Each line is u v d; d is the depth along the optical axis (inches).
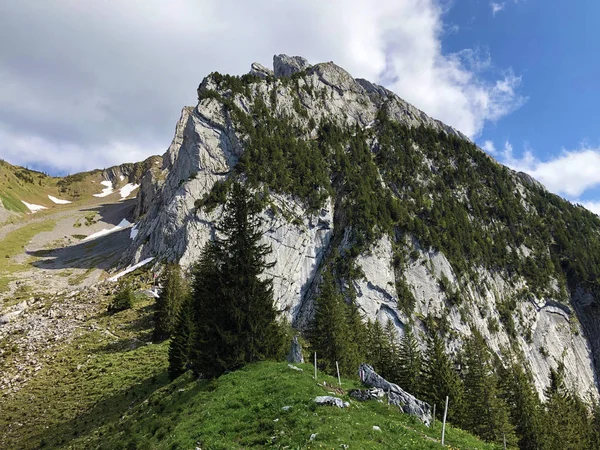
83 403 1700.3
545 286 5482.3
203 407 1032.8
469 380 2509.8
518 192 6732.3
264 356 1398.9
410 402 1090.1
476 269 5068.9
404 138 6235.2
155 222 4835.1
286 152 4928.6
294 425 820.0
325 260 4347.9
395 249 4512.8
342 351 2393.0
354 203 4731.8
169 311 2508.6
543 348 4943.4
